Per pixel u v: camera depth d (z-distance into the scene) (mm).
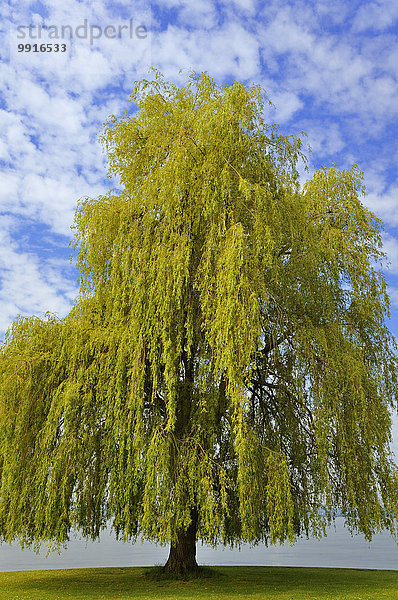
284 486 12578
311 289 14484
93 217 15016
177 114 15344
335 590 13633
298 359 13680
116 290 14258
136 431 12680
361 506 13883
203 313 13094
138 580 15820
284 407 15078
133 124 16359
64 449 12984
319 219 16391
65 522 12977
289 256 14969
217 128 14109
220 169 13969
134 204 14570
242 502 12039
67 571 19047
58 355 14297
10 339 14930
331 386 13469
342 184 16719
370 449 13867
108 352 13617
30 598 12766
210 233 13445
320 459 13188
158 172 14375
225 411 14305
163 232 13859
